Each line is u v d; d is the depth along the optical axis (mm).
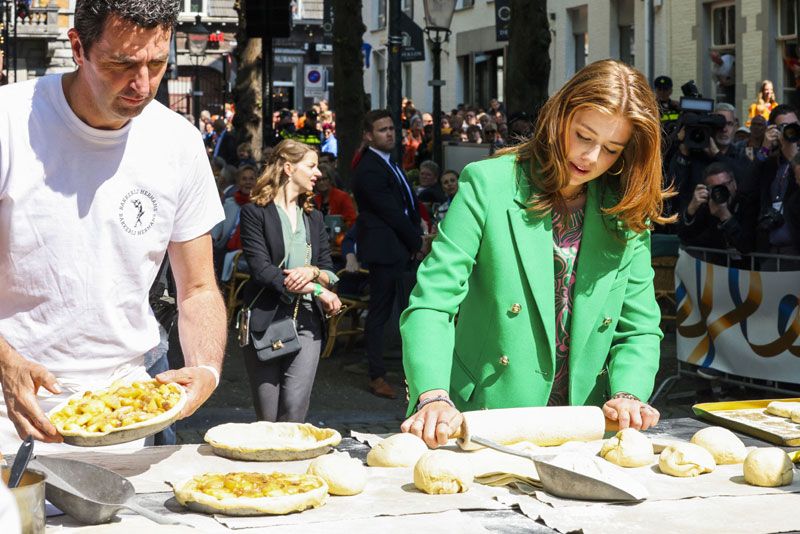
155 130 3062
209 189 3229
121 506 2334
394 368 9312
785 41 19828
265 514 2385
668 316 9844
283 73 47812
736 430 3285
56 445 3035
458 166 13742
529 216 3186
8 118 2938
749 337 7422
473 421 2934
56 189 2975
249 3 13328
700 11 21531
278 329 5434
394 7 11305
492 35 29734
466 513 2453
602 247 3234
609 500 2537
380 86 38125
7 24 26312
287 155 5594
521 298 3191
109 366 3146
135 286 3121
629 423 3076
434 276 3145
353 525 2332
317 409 8023
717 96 21406
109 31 2711
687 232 7840
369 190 8438
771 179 7699
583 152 3033
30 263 3010
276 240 5535
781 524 2395
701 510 2482
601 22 24688
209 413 7695
